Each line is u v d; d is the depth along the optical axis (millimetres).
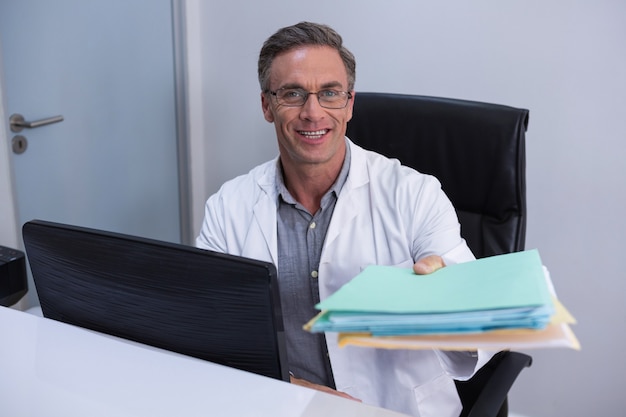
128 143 2305
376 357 1266
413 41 2043
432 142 1484
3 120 1772
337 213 1340
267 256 1363
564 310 601
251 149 2445
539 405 2180
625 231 1924
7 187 1801
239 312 759
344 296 667
